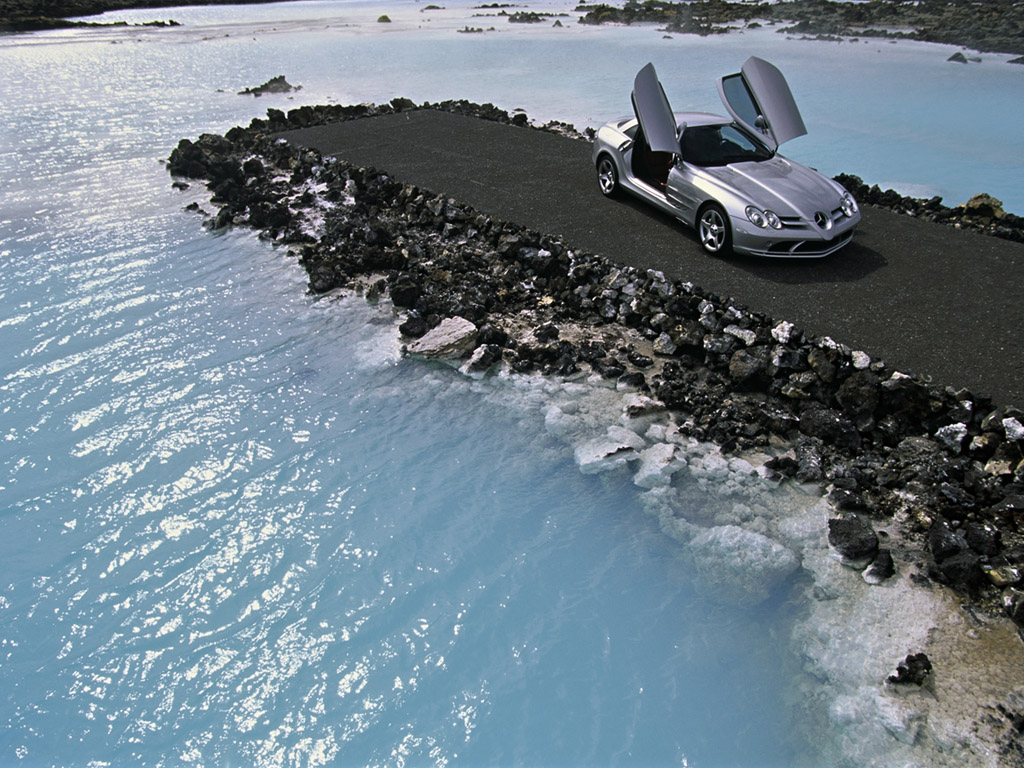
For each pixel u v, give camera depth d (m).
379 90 20.25
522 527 5.03
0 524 5.27
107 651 4.22
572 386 6.65
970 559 4.28
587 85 19.44
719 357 6.64
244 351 7.57
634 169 9.45
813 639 4.13
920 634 4.07
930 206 9.62
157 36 34.41
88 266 9.87
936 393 5.59
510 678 3.95
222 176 13.23
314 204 11.71
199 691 3.95
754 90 8.39
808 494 5.26
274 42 31.23
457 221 9.88
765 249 7.57
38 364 7.41
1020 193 10.62
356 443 6.01
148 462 5.88
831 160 12.46
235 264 9.88
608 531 4.98
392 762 3.54
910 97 17.03
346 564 4.77
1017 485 4.86
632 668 3.99
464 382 6.88
